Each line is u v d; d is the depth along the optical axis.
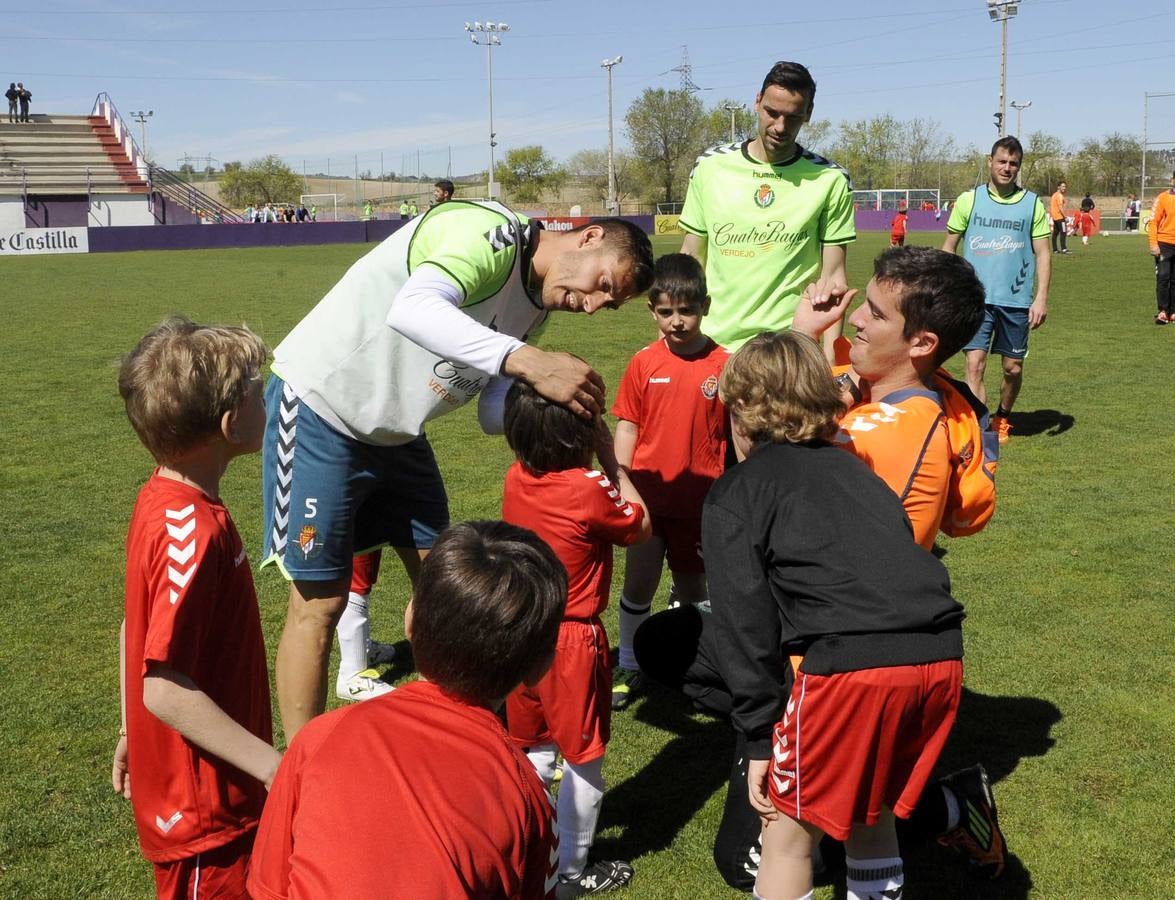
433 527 3.52
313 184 83.69
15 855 2.90
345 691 3.90
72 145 47.38
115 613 4.59
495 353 2.55
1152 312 14.45
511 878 1.52
